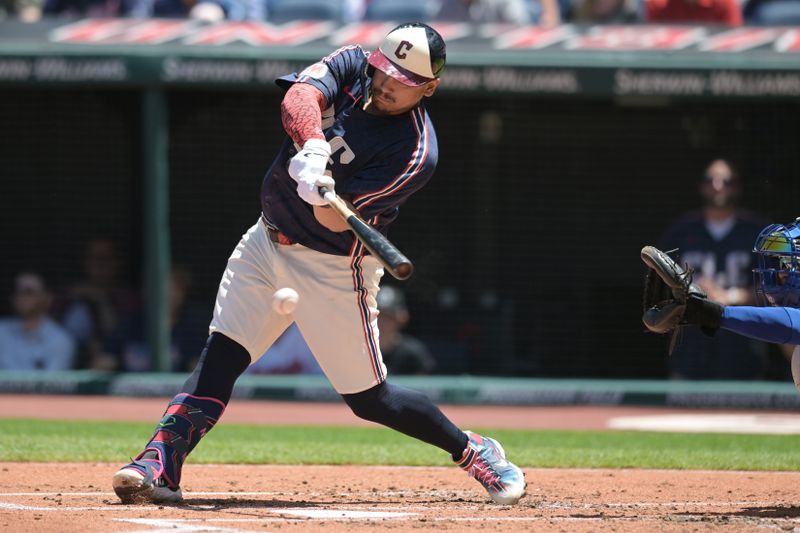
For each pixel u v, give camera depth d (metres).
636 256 43.53
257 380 40.41
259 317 17.42
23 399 40.09
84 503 17.27
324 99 16.48
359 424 34.41
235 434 30.69
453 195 43.50
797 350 17.44
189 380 17.48
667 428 34.19
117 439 28.12
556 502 18.31
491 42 40.81
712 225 40.81
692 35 41.12
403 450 26.78
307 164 15.70
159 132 41.41
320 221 16.30
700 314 16.19
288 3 49.75
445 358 43.16
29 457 23.97
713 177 40.50
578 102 43.22
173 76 40.78
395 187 16.58
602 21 48.12
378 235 15.11
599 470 23.72
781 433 32.62
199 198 43.03
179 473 17.33
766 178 42.69
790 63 40.62
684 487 20.78
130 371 43.16
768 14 48.38
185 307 42.97
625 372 43.12
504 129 43.38
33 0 49.97
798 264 16.94
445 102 43.28
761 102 42.25
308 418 36.00
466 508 17.36
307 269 16.89
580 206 43.56
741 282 40.59
